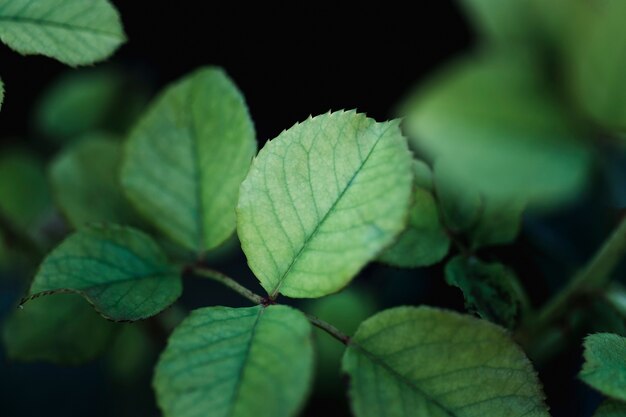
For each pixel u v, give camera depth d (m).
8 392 0.49
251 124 0.32
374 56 0.62
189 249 0.32
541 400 0.28
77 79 0.49
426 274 0.40
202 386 0.26
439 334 0.28
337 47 0.63
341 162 0.28
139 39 0.62
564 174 0.28
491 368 0.28
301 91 0.61
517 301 0.31
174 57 0.62
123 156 0.33
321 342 0.38
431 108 0.28
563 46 0.28
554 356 0.35
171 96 0.33
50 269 0.30
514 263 0.34
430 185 0.32
